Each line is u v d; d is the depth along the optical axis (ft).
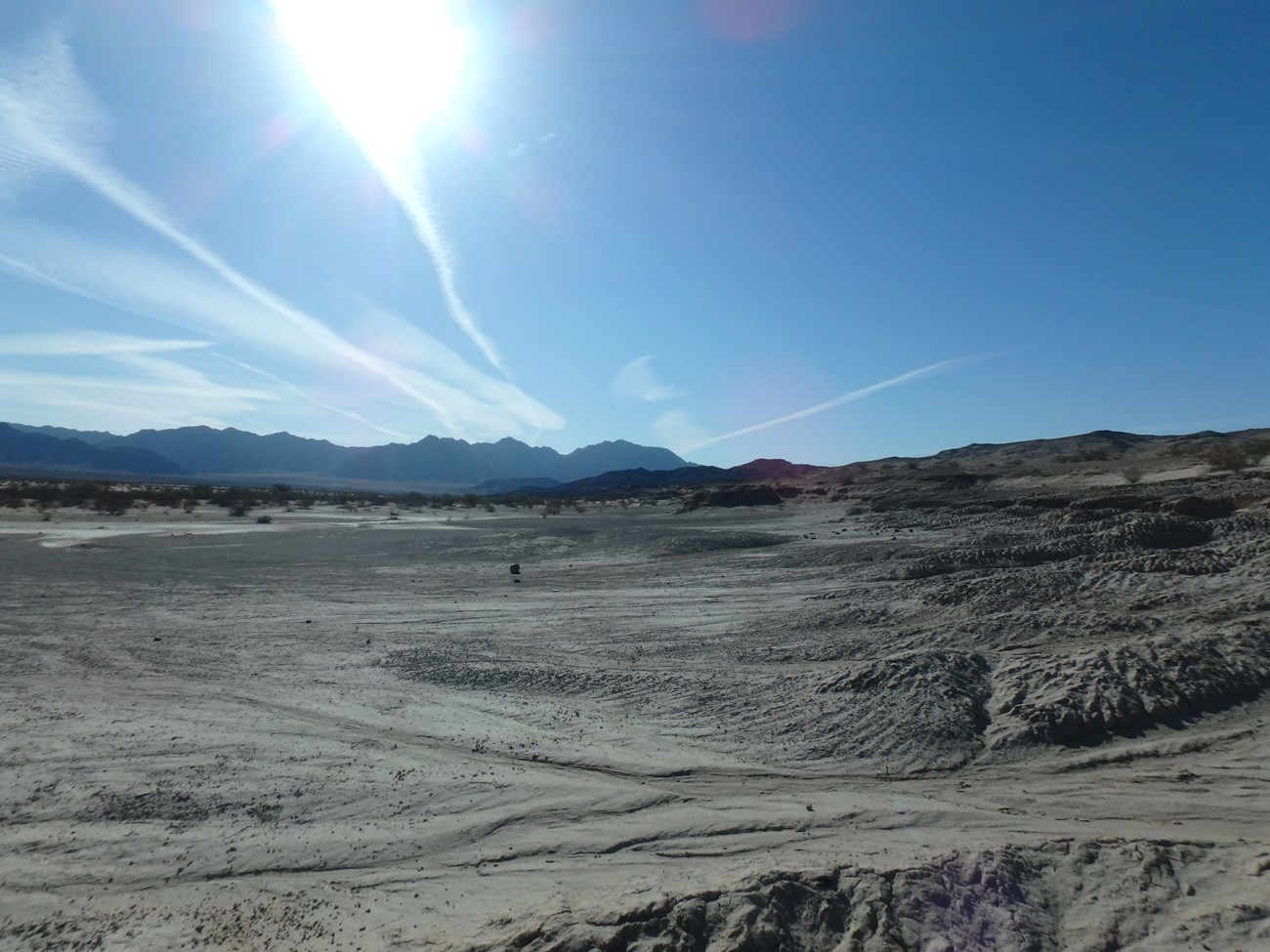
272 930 18.88
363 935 18.44
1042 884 18.94
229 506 239.30
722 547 105.81
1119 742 29.30
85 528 157.48
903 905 17.75
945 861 19.43
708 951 16.52
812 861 20.04
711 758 29.94
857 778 27.55
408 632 57.31
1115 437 356.79
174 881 21.53
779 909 17.65
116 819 25.20
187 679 43.39
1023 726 30.42
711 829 23.43
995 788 26.25
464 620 62.18
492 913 19.07
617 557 106.32
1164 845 20.43
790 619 55.16
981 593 53.67
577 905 18.66
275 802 26.43
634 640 52.29
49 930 19.08
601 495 404.98
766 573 80.89
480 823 24.62
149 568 96.63
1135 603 48.37
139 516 194.59
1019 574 57.52
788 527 137.08
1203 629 40.11
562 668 43.78
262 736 33.09
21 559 103.40
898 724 31.50
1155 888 18.53
